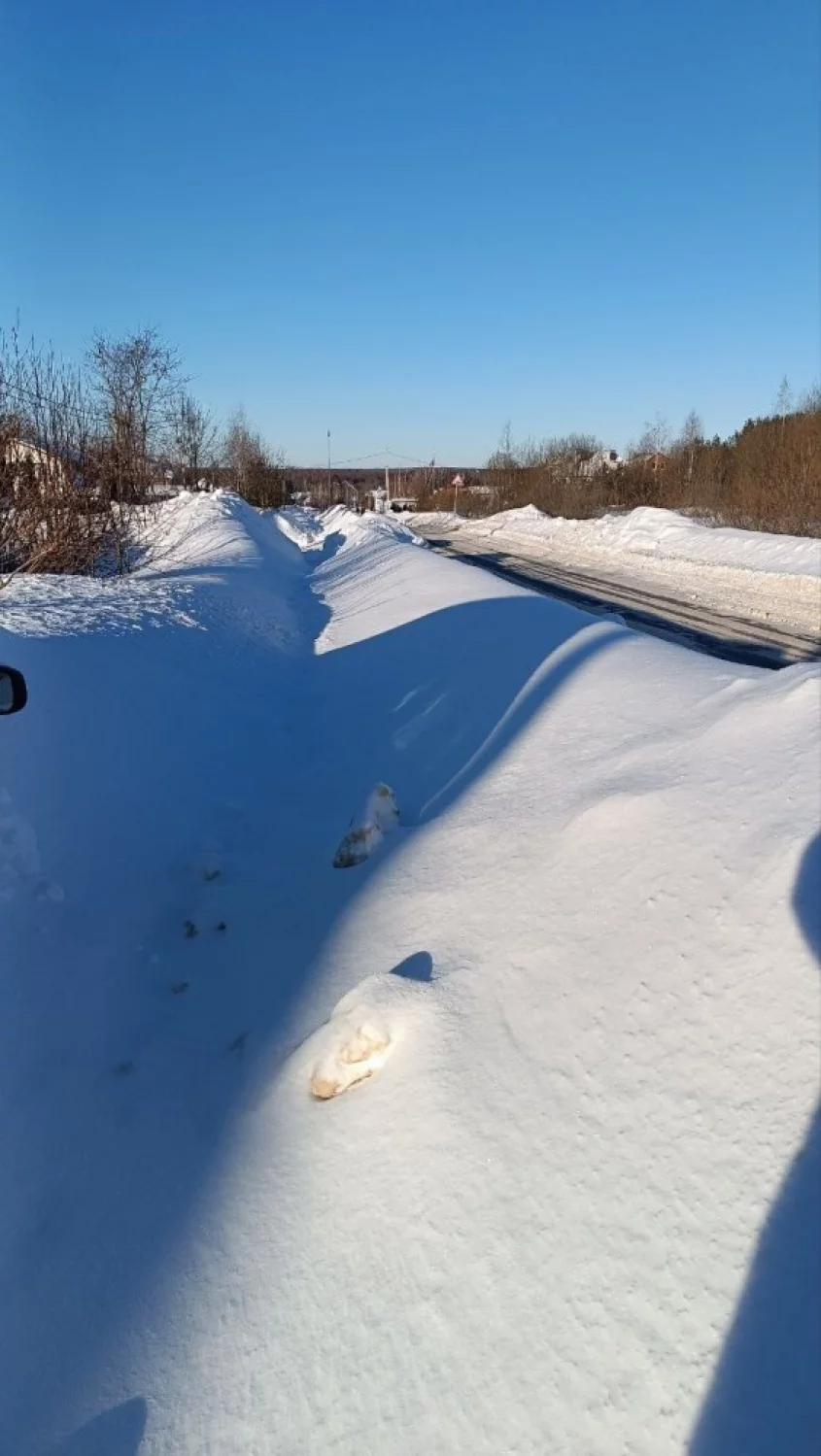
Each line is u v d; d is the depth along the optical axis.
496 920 2.92
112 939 3.64
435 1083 2.30
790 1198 1.58
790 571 16.33
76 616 7.48
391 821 4.21
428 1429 1.57
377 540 20.41
